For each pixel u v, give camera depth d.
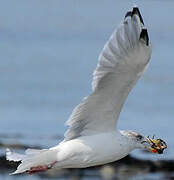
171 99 22.73
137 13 8.57
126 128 18.94
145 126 19.16
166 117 20.34
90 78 26.84
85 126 9.30
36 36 38.06
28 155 9.10
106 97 8.95
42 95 23.16
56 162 9.11
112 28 42.00
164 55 30.80
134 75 8.73
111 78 8.78
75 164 9.22
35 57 31.08
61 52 32.91
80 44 35.75
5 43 34.97
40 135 17.73
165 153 15.82
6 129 18.27
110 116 9.17
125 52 8.62
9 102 21.83
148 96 23.08
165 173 14.62
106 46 8.80
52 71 27.95
